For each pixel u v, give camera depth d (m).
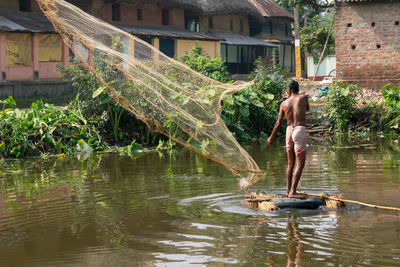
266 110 17.78
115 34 7.55
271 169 10.66
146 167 11.29
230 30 40.28
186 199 8.02
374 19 20.48
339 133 18.23
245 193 8.40
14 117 14.10
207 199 8.01
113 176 10.16
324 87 21.92
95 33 7.39
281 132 18.23
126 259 5.34
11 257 5.46
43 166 11.73
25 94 24.88
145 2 30.66
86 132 14.65
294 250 5.52
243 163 7.80
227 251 5.52
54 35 26.20
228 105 16.61
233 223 6.62
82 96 15.88
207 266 5.09
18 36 24.56
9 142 13.61
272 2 47.91
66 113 15.23
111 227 6.52
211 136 7.75
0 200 8.12
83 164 11.90
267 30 44.88
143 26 31.70
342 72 21.02
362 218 6.80
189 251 5.54
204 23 37.44
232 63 39.16
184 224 6.60
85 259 5.36
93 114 15.51
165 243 5.83
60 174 10.52
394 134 17.45
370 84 20.70
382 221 6.63
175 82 8.00
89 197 8.24
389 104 18.14
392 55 20.39
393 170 10.27
